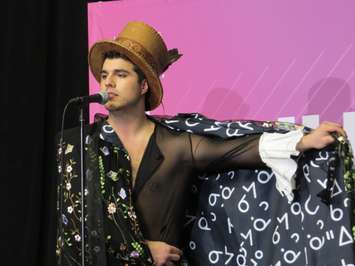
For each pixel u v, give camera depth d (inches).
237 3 229.5
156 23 239.6
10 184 263.6
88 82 260.4
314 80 217.2
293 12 221.5
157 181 191.8
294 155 177.2
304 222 179.3
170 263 188.9
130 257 183.8
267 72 223.6
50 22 269.4
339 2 215.6
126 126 194.2
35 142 264.2
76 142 193.9
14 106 265.9
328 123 175.3
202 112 231.5
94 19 249.0
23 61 266.8
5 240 261.6
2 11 269.4
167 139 195.0
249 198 192.4
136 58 189.3
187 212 199.2
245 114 225.6
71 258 187.2
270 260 186.7
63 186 191.2
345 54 213.8
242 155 185.9
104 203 186.1
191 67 234.1
